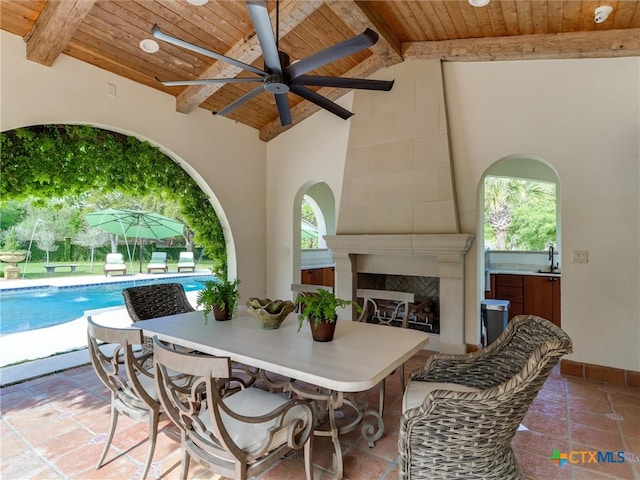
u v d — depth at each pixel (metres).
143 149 4.00
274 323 2.26
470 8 3.10
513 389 1.37
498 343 1.96
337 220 4.56
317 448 2.16
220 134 4.73
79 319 5.40
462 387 1.97
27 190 3.21
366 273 4.57
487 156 3.69
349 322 2.49
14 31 2.95
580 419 2.50
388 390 2.96
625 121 3.08
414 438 1.56
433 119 3.89
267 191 5.41
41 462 2.01
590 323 3.21
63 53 3.25
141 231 6.54
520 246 9.79
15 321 6.24
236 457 1.39
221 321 2.50
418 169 3.95
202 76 3.86
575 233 3.27
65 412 2.59
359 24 3.25
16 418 2.50
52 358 3.66
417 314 4.24
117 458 2.04
